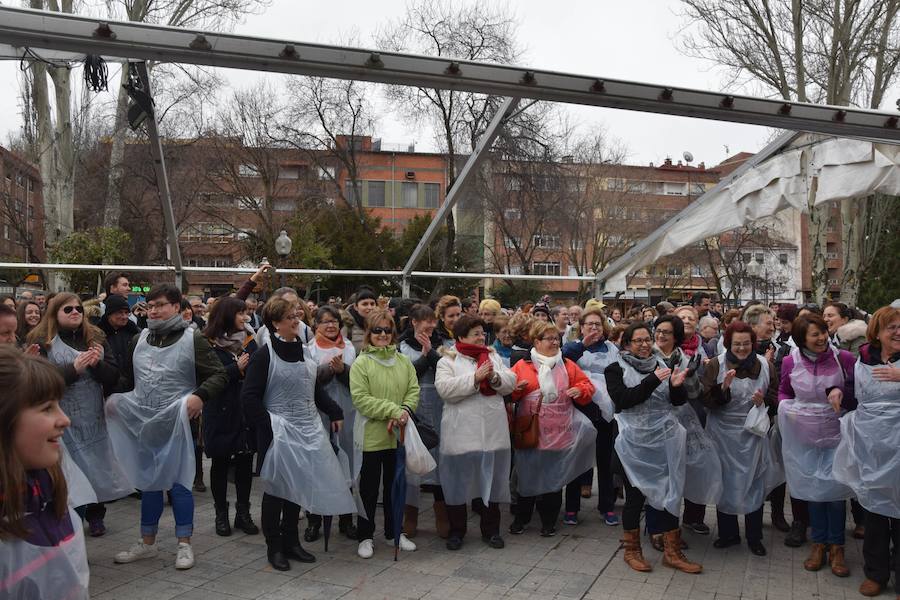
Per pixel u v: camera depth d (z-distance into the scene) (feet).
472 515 21.13
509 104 23.68
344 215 92.07
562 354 21.31
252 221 111.65
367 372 16.93
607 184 112.47
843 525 16.10
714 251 128.77
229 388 18.17
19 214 89.20
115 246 56.44
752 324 21.26
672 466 16.34
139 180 86.02
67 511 6.54
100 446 16.11
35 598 6.12
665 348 17.29
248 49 16.03
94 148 83.82
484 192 75.10
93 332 16.51
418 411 19.10
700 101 18.52
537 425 18.35
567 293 131.54
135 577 15.30
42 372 5.88
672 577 15.83
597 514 21.40
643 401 16.56
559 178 78.43
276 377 16.15
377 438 16.94
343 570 16.02
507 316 22.45
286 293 22.61
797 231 164.14
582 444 18.63
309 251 80.28
